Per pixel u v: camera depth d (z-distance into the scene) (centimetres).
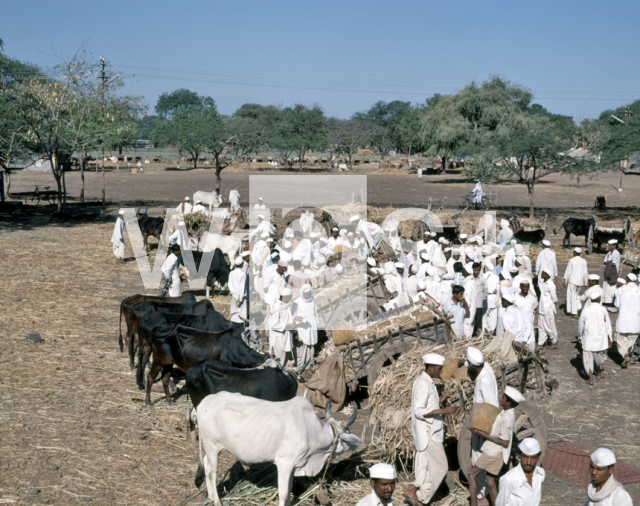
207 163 8200
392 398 800
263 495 764
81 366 1209
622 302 1270
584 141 4716
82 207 3950
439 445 729
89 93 3538
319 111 7894
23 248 2477
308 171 7462
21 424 941
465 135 5875
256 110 7988
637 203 4441
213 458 721
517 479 605
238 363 981
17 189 5016
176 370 1195
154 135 5422
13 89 3362
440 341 995
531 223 2561
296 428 695
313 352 1127
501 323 1215
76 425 949
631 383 1199
